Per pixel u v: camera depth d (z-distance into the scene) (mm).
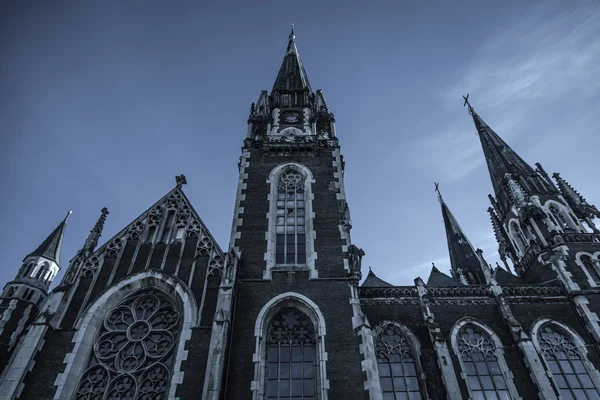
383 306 28531
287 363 21094
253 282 23953
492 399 24578
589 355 26969
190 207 27844
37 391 19188
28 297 28531
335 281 23984
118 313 22922
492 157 48375
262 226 27672
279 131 37531
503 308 28547
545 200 39594
